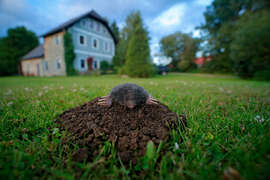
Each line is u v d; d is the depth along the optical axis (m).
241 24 12.70
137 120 1.40
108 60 23.56
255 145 0.99
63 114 1.74
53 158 1.03
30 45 30.45
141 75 14.23
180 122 1.41
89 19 19.39
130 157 1.02
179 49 37.56
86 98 3.03
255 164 0.83
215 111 2.09
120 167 0.98
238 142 1.09
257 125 1.41
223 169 0.86
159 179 0.85
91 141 1.17
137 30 13.94
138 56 13.98
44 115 1.82
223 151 1.07
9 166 0.89
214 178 0.78
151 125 1.31
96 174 0.88
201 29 27.02
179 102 2.68
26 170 0.89
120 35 20.80
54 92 3.86
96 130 1.25
